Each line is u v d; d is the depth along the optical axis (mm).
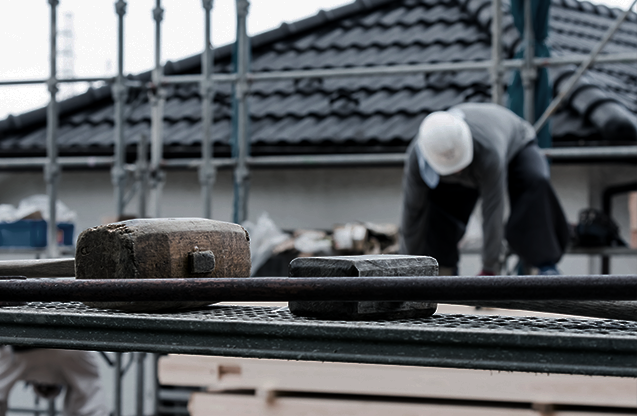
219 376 3436
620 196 5977
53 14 5301
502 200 3693
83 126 6660
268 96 6641
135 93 5707
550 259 3998
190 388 5672
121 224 1078
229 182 6148
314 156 5434
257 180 6102
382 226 5039
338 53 7008
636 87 6340
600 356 795
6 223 5348
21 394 6332
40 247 5359
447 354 835
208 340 909
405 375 3166
